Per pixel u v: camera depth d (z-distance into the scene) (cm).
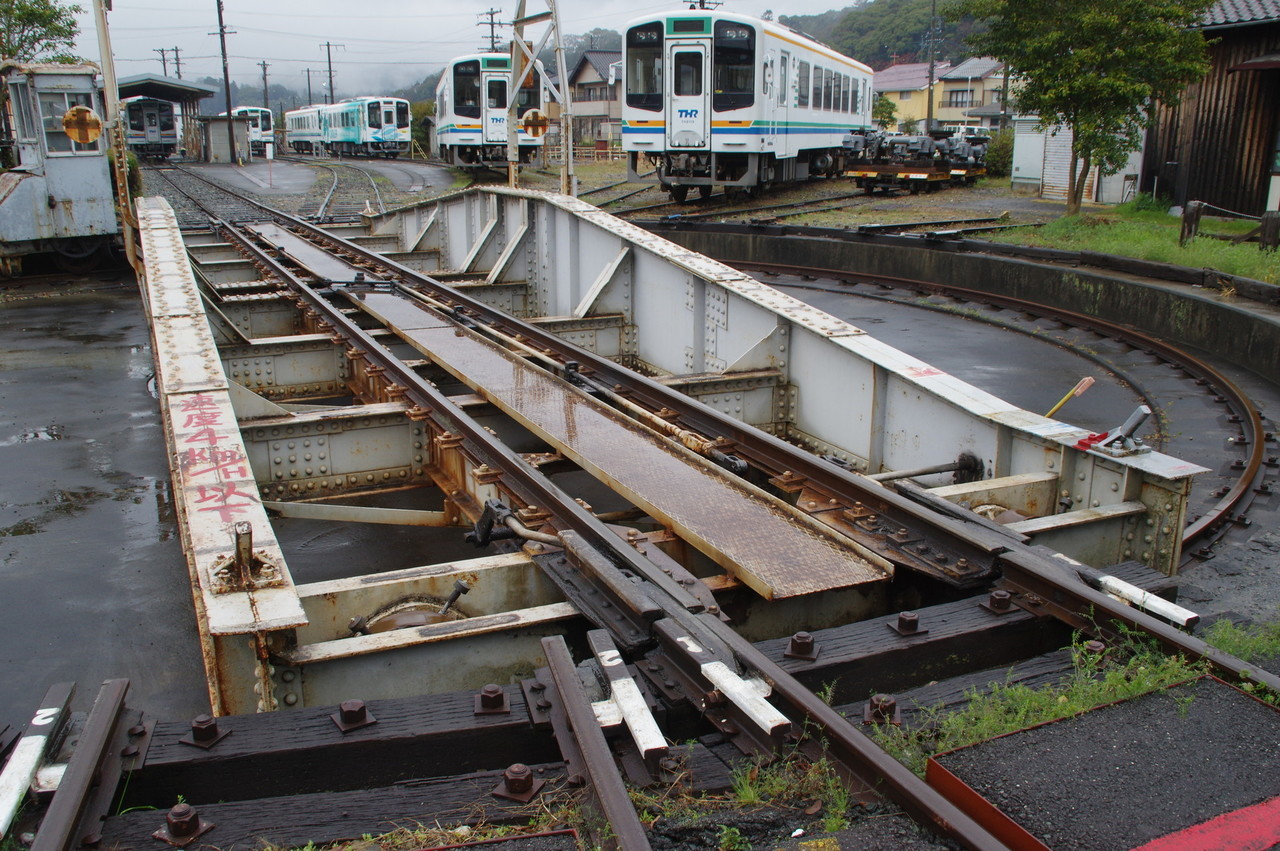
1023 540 434
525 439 829
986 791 258
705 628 346
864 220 2219
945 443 611
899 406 656
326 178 4222
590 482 730
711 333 901
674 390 730
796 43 2612
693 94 2398
